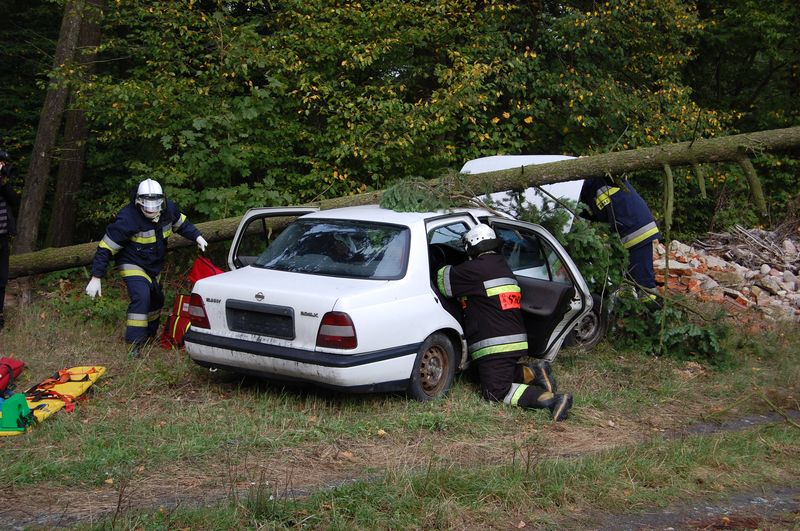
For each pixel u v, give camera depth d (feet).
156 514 13.10
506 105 43.06
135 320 23.94
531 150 45.47
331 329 18.52
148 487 14.69
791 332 31.96
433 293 20.86
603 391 22.94
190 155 32.94
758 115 58.29
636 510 14.80
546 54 43.73
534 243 24.99
